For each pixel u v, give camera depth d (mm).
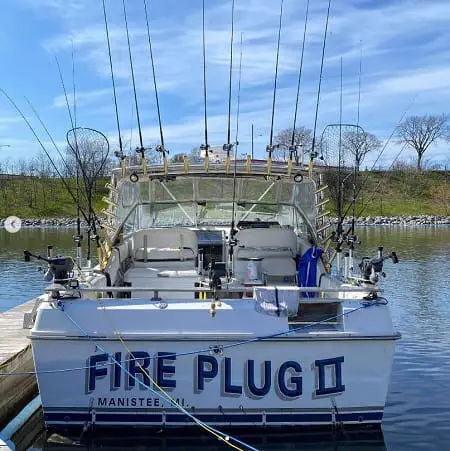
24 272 21406
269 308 5188
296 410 5215
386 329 5223
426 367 8969
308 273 7172
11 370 7094
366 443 5273
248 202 8516
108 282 6734
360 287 5379
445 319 12984
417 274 20859
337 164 6996
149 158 6957
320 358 5188
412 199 67562
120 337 5137
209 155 7219
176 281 6918
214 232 8547
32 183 66125
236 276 7531
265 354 5172
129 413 5238
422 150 72625
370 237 41625
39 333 5188
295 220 8500
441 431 6207
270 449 5238
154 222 8914
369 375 5230
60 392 5227
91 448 5301
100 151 6730
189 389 5184
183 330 5152
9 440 6184
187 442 5305
